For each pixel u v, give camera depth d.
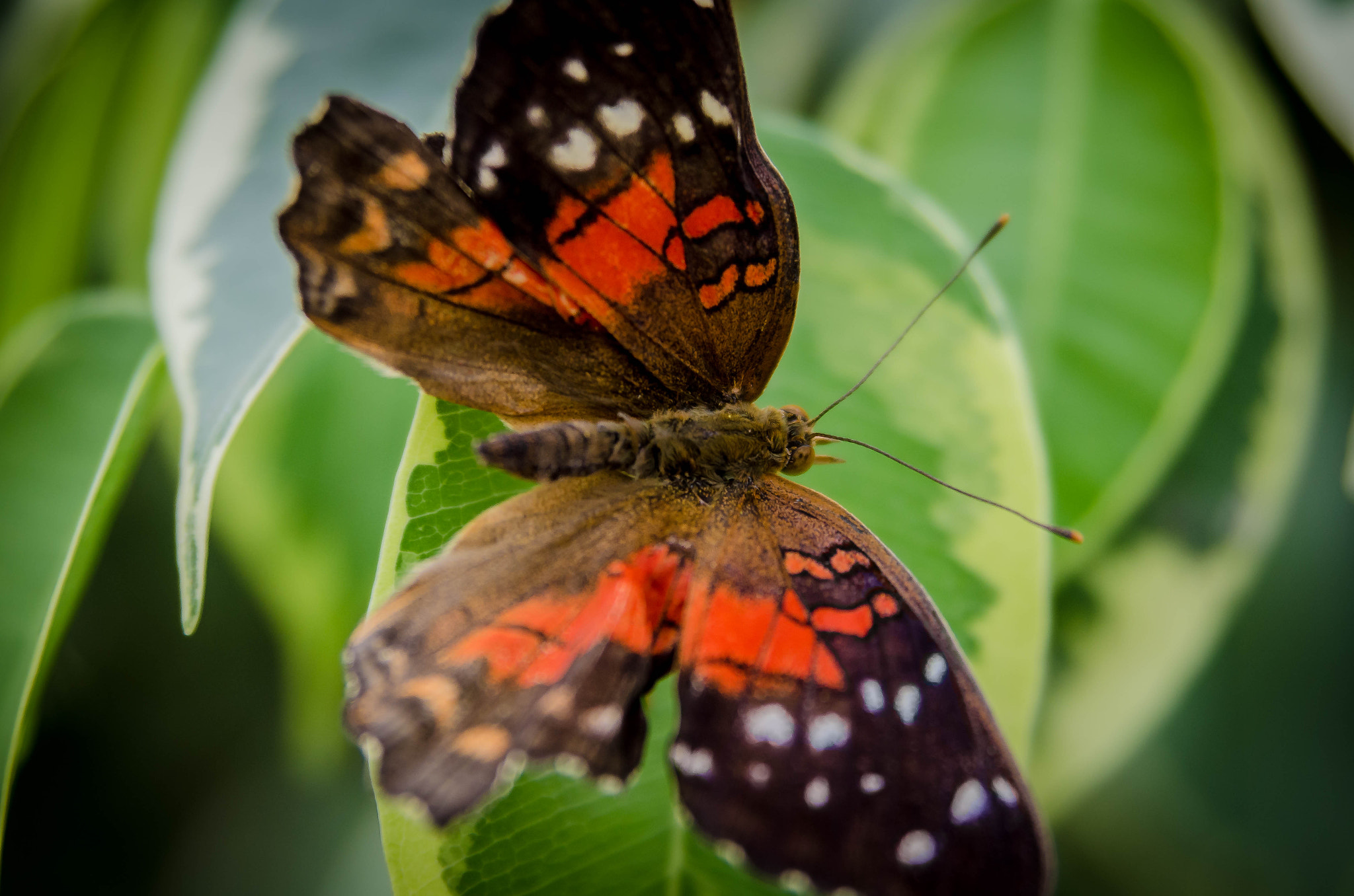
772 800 0.29
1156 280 0.33
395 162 0.30
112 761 0.34
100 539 0.32
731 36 0.30
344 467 0.33
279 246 0.31
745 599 0.30
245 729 0.34
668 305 0.31
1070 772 0.33
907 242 0.31
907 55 0.33
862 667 0.30
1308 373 0.33
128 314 0.33
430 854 0.30
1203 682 0.34
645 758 0.30
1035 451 0.31
